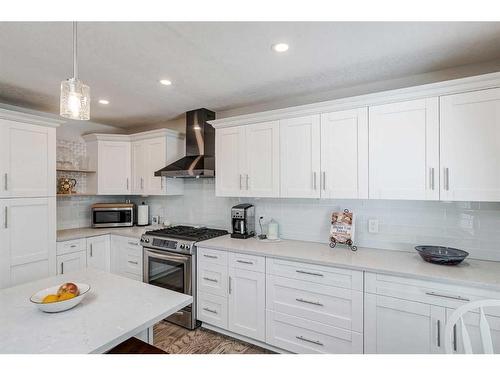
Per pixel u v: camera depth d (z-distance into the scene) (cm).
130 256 318
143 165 360
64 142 350
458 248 205
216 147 292
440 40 170
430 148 189
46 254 272
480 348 153
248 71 217
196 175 310
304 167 239
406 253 219
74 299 124
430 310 165
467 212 203
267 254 221
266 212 293
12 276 246
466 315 156
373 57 194
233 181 279
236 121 275
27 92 259
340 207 253
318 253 220
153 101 291
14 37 165
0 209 238
